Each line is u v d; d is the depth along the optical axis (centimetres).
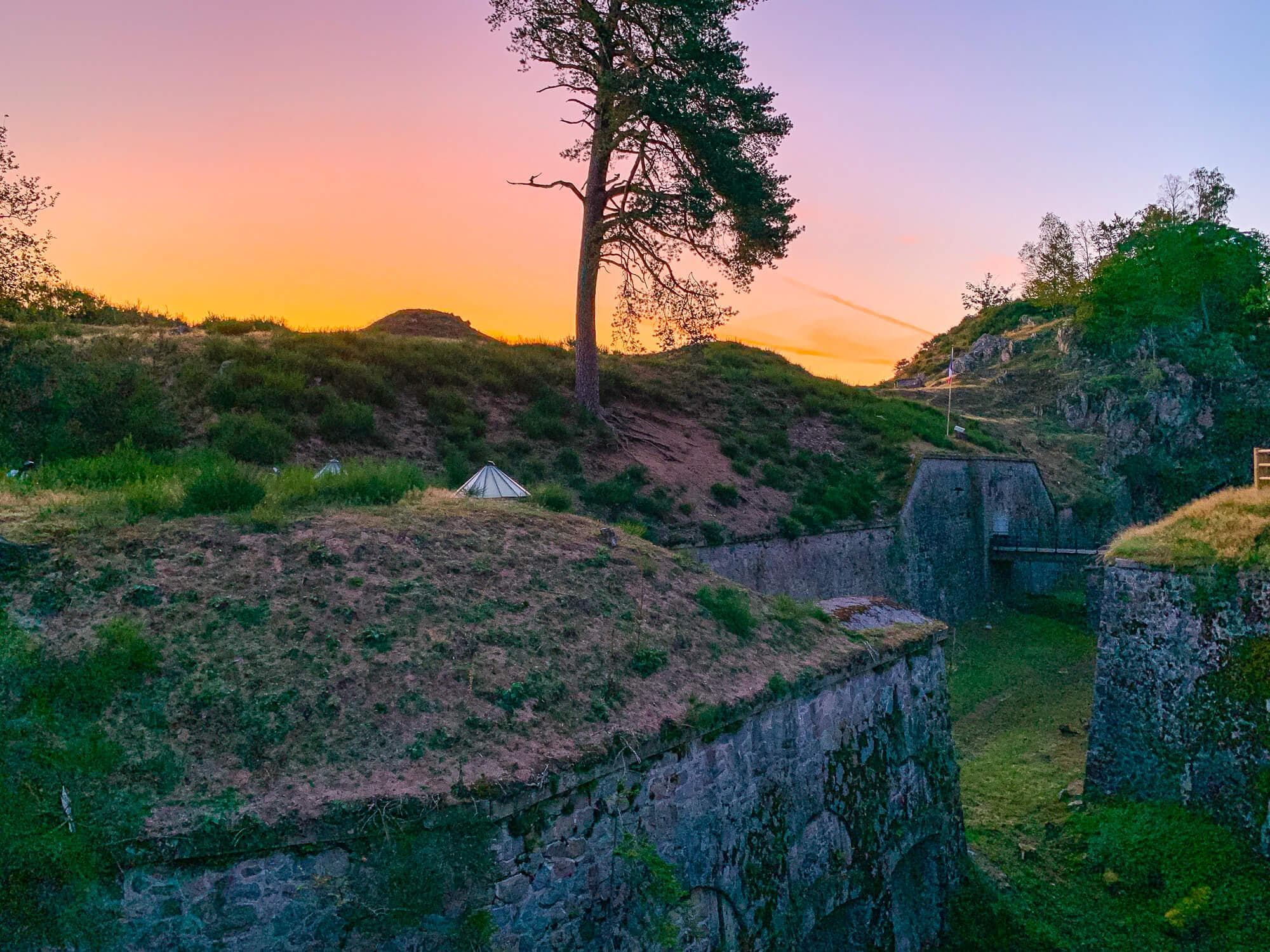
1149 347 6519
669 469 3086
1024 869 1492
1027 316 9138
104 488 1115
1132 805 1681
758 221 2927
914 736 1317
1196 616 1691
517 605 970
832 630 1277
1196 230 6925
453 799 679
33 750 646
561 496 1620
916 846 1312
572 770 757
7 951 572
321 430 2391
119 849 600
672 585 1178
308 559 924
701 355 4678
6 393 2012
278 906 624
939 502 3744
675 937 796
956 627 3438
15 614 758
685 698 929
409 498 1215
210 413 2278
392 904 646
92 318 3147
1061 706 2417
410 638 849
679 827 864
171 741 681
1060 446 5944
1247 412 5978
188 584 845
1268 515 1750
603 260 3058
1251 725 1573
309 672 773
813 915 1020
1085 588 4038
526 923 706
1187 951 1309
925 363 9962
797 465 3622
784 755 1036
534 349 3822
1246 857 1487
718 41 2791
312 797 657
